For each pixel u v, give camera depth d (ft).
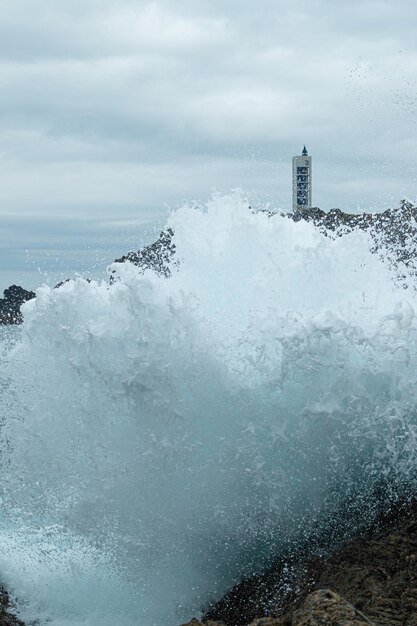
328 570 22.85
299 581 23.17
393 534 23.26
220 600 24.26
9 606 23.97
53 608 24.17
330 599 17.13
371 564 22.22
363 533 23.94
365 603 20.33
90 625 23.39
